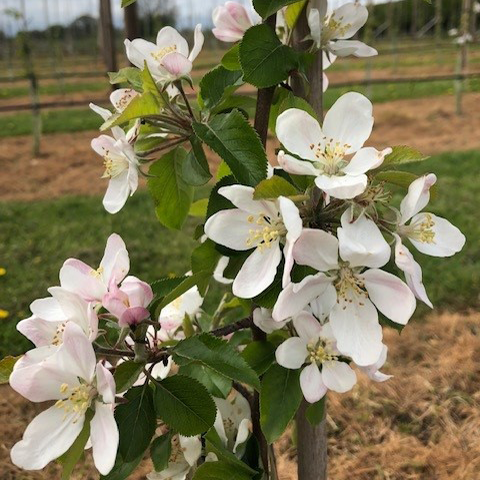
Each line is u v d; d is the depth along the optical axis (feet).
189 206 1.02
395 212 0.73
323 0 0.87
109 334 0.87
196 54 0.88
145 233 3.57
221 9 0.94
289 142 0.73
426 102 8.44
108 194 0.90
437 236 0.79
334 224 0.75
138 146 0.90
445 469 1.76
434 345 2.32
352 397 2.04
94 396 0.70
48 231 3.72
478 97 8.61
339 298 0.70
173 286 0.92
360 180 0.66
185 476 1.02
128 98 0.91
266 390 0.84
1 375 0.76
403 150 0.72
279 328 0.88
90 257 3.31
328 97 8.99
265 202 0.72
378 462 1.82
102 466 0.65
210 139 0.79
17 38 9.77
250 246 0.74
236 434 1.06
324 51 0.92
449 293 2.70
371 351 0.69
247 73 0.82
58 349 0.69
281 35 0.96
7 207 4.25
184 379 0.77
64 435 0.69
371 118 0.73
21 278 3.05
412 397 2.04
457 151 5.42
